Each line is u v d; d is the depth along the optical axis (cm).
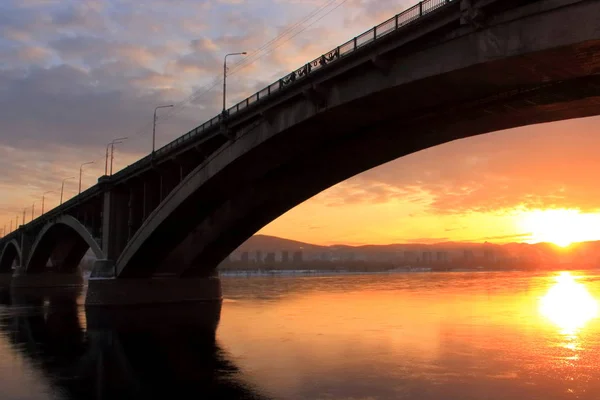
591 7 1923
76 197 6838
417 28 2492
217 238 4994
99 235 6481
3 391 1998
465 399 1752
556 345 2692
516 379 2003
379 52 2670
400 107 2973
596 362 2283
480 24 2247
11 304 6112
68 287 10531
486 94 2734
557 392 1822
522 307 4688
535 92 2695
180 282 5678
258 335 3200
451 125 3238
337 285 9981
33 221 9944
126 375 2233
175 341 3064
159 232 4788
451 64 2403
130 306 5247
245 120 3712
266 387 1961
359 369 2206
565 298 5769
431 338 2945
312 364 2328
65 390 2011
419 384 1945
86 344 3031
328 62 2962
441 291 7288
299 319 3975
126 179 5509
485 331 3188
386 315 4134
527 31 2109
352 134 3600
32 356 2703
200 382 2073
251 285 10425
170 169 5028
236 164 3847
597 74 2344
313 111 3133
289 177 4209
